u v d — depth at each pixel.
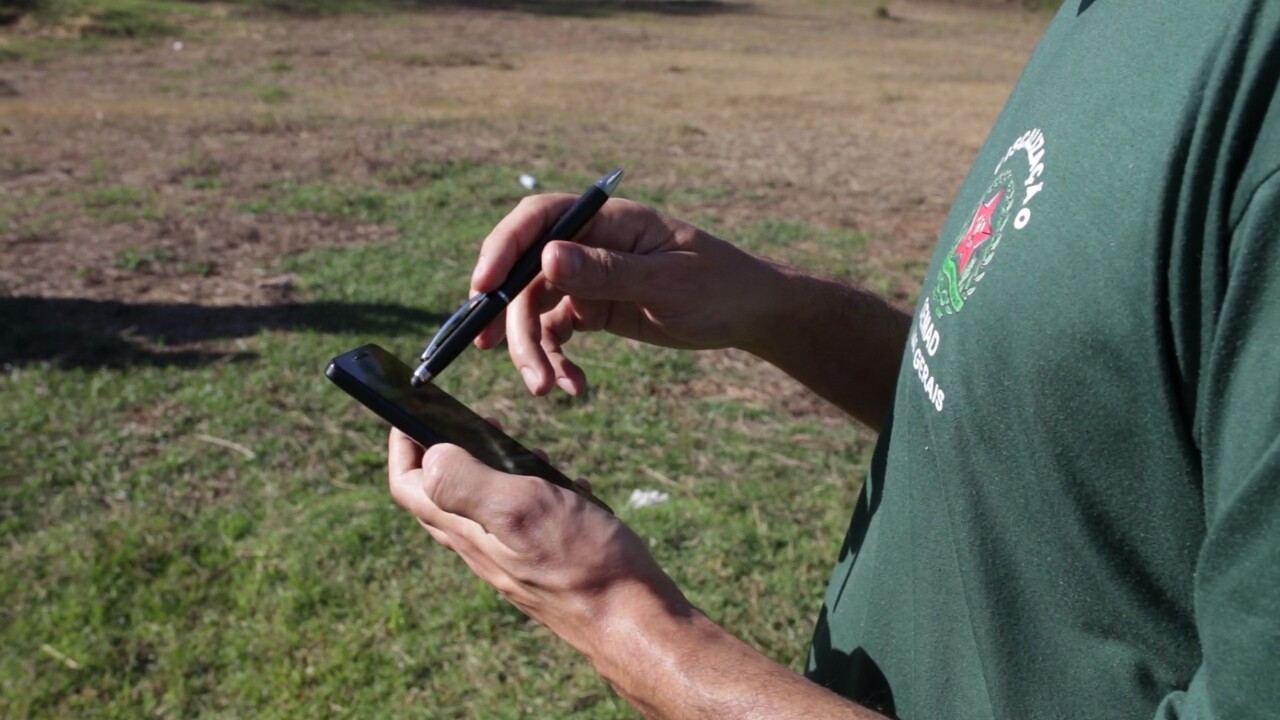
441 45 18.64
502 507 1.00
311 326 5.56
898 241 7.70
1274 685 0.68
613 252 1.30
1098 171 0.85
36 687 3.07
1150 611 0.85
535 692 3.11
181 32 17.97
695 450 4.44
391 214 7.66
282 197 7.99
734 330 1.42
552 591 1.00
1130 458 0.82
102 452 4.25
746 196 8.79
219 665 3.19
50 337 5.33
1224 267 0.75
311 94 13.01
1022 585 0.92
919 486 1.07
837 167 10.30
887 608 1.14
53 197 7.88
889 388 1.54
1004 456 0.91
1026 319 0.88
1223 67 0.76
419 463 1.20
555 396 4.82
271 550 3.67
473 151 9.88
